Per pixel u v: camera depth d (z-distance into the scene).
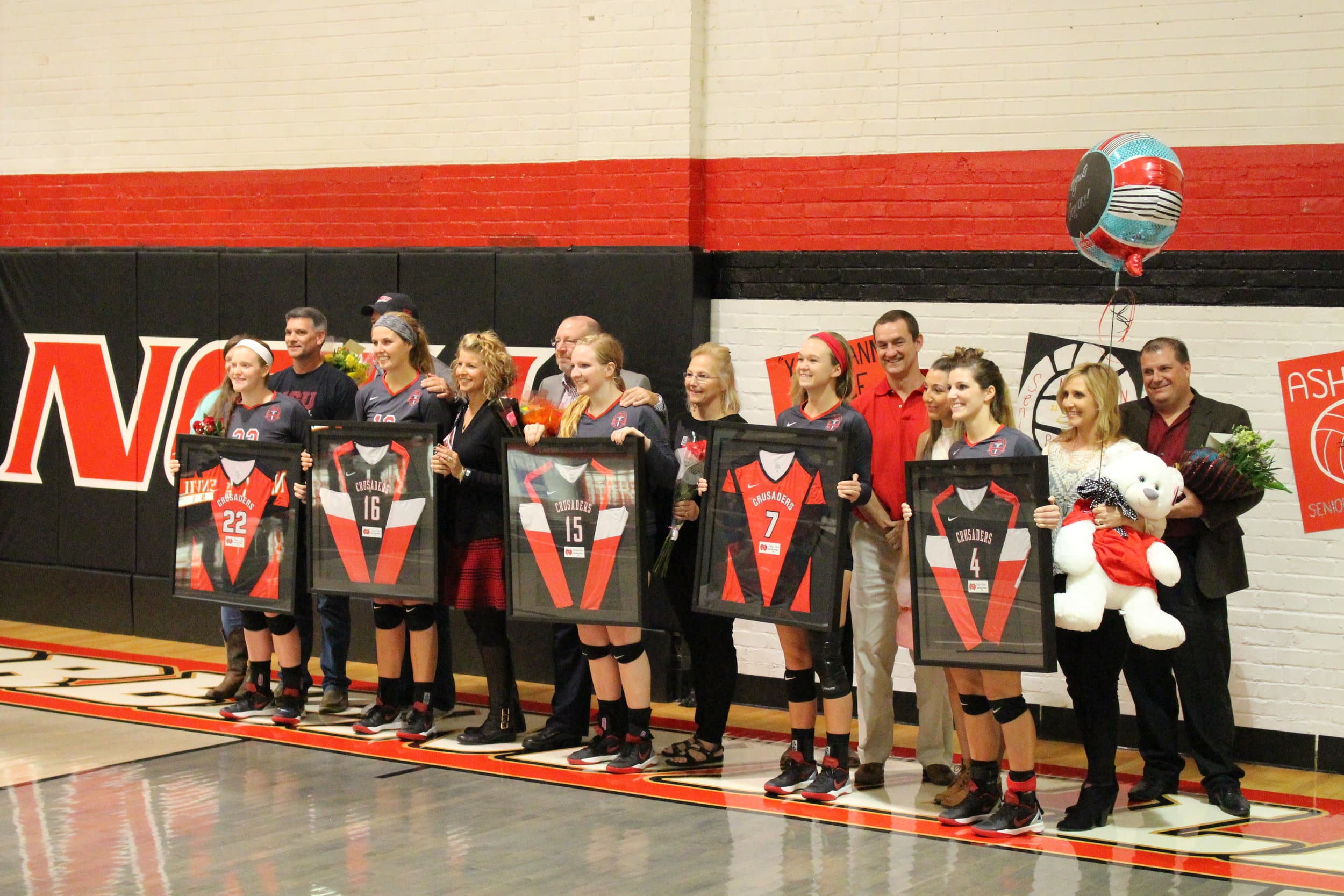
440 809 5.35
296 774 5.81
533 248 7.89
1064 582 5.29
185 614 8.85
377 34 8.47
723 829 5.16
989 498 5.17
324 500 6.46
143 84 9.16
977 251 7.07
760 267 7.55
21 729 6.48
